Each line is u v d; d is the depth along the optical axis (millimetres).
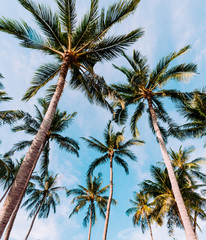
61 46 6660
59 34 6398
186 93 9945
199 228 11805
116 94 6762
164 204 10969
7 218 2838
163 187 12961
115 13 5820
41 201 19547
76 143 13391
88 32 6371
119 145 15125
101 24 6062
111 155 15070
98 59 6898
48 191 20250
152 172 13953
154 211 11977
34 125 11875
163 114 11391
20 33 5391
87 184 20078
